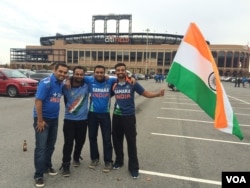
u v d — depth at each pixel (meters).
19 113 10.96
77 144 5.05
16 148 6.19
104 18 114.94
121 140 5.10
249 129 9.34
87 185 4.39
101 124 5.02
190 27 4.95
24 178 4.59
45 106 4.45
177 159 5.79
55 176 4.71
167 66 104.44
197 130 8.77
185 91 4.86
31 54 122.38
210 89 4.84
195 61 4.88
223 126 4.77
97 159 5.20
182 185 4.51
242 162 5.72
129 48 107.50
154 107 14.41
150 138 7.55
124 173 4.93
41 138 4.37
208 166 5.43
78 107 4.79
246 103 18.11
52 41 130.00
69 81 4.75
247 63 105.56
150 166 5.33
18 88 16.59
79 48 112.62
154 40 115.56
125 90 4.80
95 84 4.91
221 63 102.56
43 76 23.09
